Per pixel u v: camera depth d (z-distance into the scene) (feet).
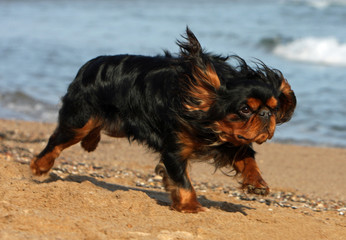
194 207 19.54
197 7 148.87
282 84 19.01
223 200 25.40
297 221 20.11
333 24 104.63
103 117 21.74
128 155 38.40
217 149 19.31
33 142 38.01
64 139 22.74
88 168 30.60
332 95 58.80
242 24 110.22
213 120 17.88
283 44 87.10
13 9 154.10
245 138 17.38
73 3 172.04
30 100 57.52
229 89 17.52
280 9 130.52
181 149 19.20
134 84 20.42
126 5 161.58
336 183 34.24
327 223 21.03
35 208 17.83
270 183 33.50
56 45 89.71
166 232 16.61
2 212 16.35
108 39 96.58
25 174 23.88
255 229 18.35
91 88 21.62
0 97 57.62
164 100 19.30
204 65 17.78
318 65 77.36
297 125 50.78
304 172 37.19
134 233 15.94
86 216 17.20
